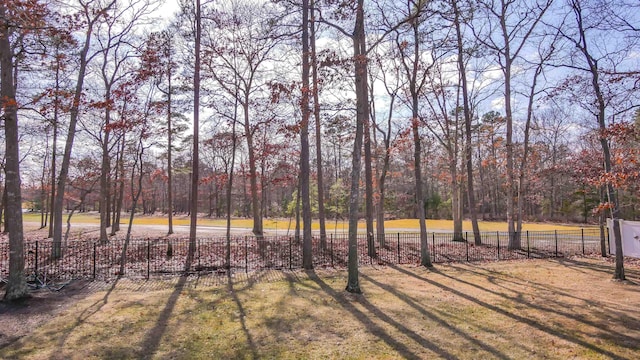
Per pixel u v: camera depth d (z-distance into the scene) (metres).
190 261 14.12
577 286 11.02
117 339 6.83
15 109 9.09
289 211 33.34
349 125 12.74
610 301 9.39
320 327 7.46
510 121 18.80
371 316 8.13
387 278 11.99
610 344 6.63
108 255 15.18
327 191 39.03
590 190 33.62
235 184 45.12
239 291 10.20
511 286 10.99
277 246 17.66
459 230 21.36
